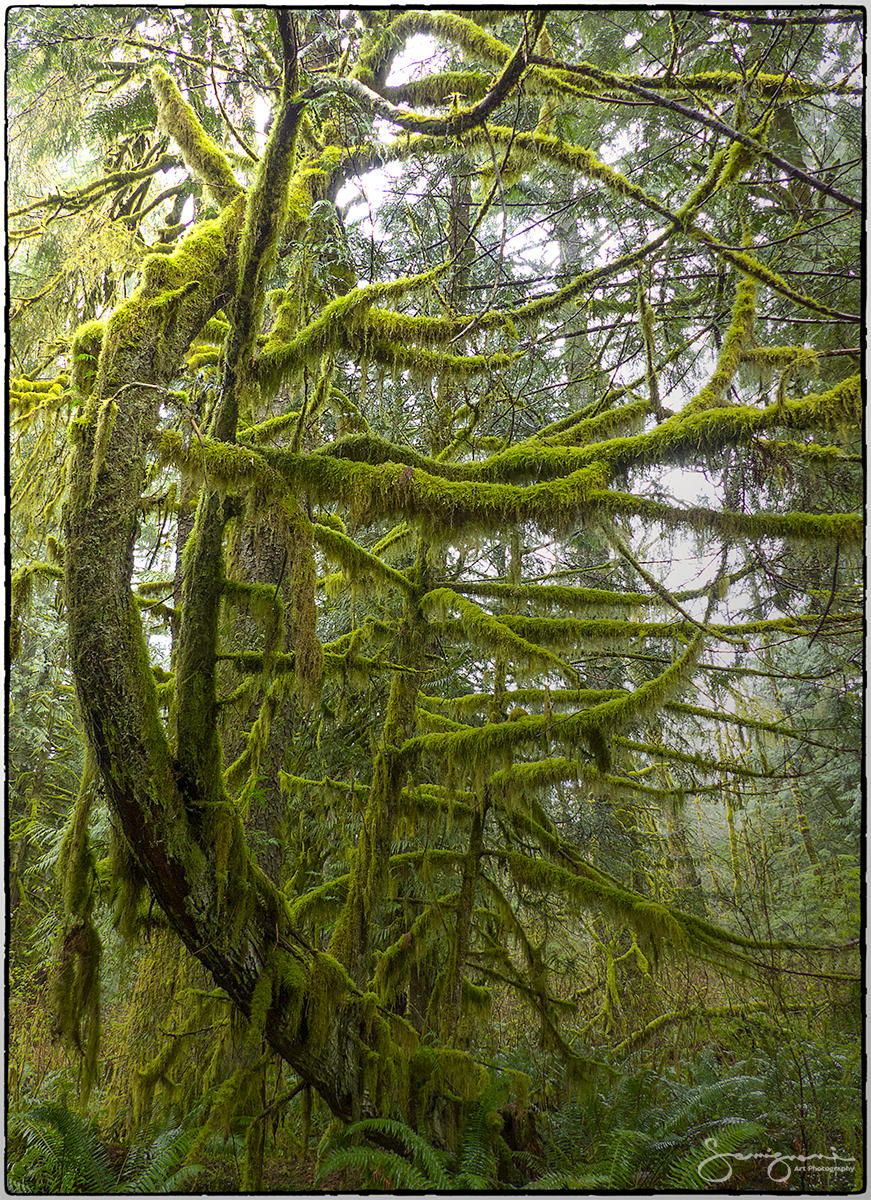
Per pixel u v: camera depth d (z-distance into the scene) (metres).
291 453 4.10
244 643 5.66
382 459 4.22
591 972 8.87
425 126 3.50
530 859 5.30
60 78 5.57
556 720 4.35
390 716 5.25
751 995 7.17
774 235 5.34
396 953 5.25
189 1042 4.85
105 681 3.74
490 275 6.39
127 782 3.74
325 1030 4.15
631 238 5.68
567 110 5.55
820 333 5.19
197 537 4.27
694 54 5.30
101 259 5.21
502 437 6.38
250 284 3.94
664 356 5.99
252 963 4.05
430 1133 4.57
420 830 6.49
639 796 7.70
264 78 5.16
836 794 8.05
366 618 5.75
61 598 5.27
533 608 5.20
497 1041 7.46
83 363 4.36
